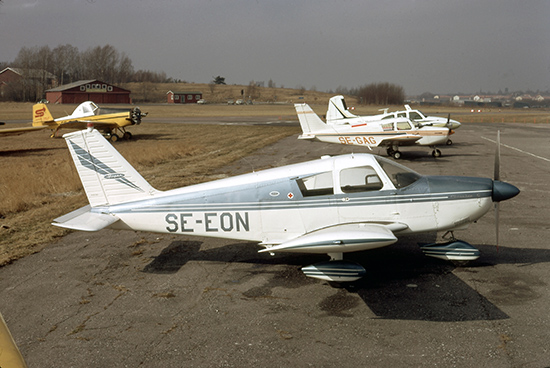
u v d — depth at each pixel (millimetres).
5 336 2170
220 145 25859
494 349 4301
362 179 6324
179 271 6695
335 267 5852
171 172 16297
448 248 6473
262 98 150875
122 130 30656
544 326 4703
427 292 5676
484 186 6355
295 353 4367
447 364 4082
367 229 5707
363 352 4340
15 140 31000
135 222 6699
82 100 99875
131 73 154250
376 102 120500
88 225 6238
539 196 11055
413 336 4613
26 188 12938
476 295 5531
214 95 151625
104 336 4820
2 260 7211
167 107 91688
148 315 5281
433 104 121812
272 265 6848
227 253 7461
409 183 6367
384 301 5465
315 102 135500
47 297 5875
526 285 5773
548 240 7602
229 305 5488
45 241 8297
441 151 21359
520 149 21641
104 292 5992
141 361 4320
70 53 129000
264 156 20609
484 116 64438
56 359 4410
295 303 5492
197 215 6574
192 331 4871
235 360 4281
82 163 6738
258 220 6469
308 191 6359
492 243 7551
